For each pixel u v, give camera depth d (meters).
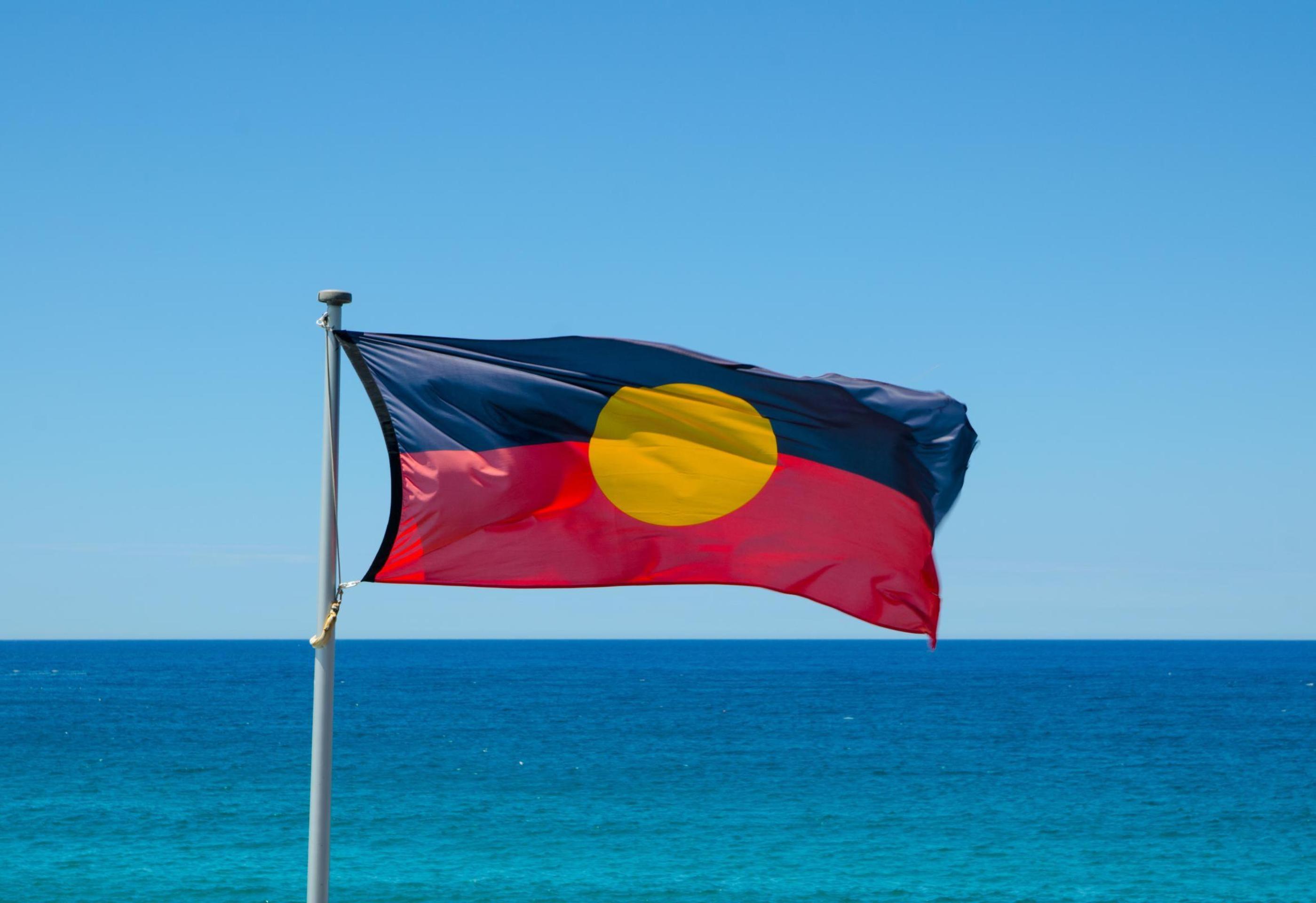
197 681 173.75
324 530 9.89
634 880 35.72
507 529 10.63
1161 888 35.03
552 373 10.89
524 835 43.78
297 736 83.00
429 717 104.00
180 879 35.03
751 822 47.28
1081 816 49.25
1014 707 120.69
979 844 42.44
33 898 32.31
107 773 61.38
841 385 11.13
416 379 10.61
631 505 10.91
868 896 33.66
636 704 124.62
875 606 11.23
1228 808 51.66
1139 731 91.06
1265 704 126.06
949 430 11.25
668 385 11.03
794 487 11.15
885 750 76.12
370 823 46.53
